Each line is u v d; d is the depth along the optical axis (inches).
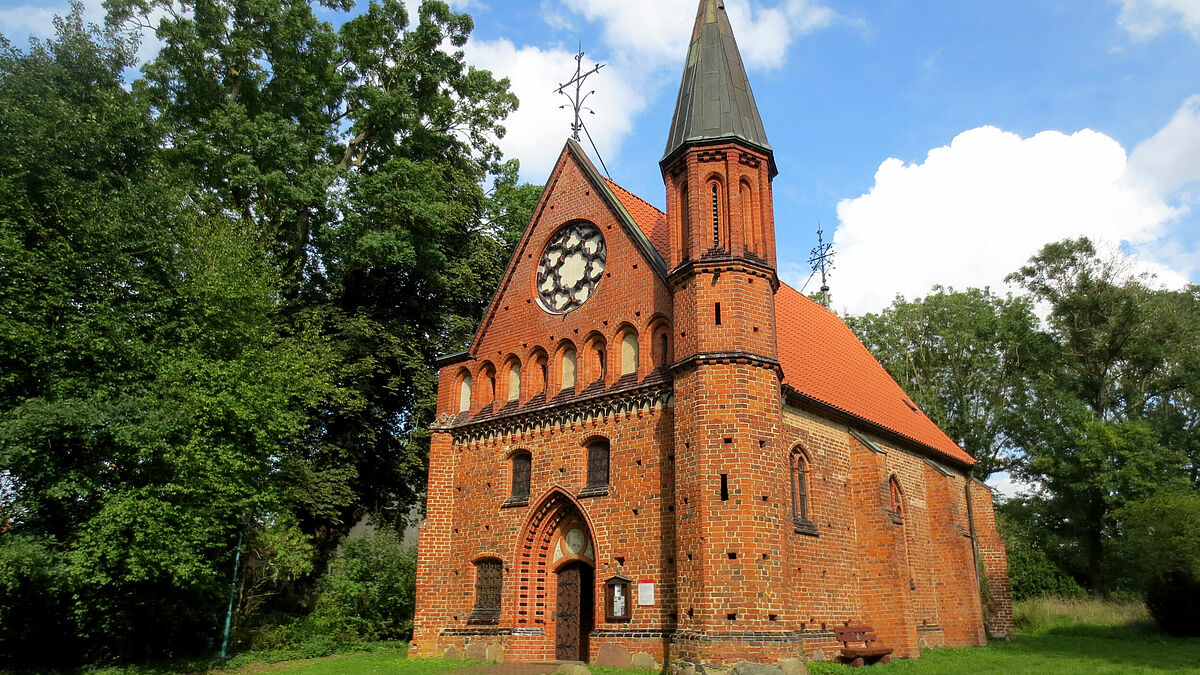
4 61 981.8
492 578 1120.2
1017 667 958.4
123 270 1002.7
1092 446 2128.4
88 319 953.5
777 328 1304.1
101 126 1003.9
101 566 921.5
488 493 1157.7
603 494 1011.9
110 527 891.4
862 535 1130.0
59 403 890.1
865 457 1154.0
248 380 1098.1
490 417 1188.5
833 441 1144.8
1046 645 1304.1
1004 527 2303.2
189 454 987.3
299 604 1427.2
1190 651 1155.3
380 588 1358.3
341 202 1424.7
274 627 1256.8
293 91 1508.4
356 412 1419.8
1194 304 2486.5
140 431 911.0
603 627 965.8
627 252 1097.4
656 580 928.3
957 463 1571.1
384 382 1547.7
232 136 1353.3
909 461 1369.3
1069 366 2432.3
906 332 2516.0
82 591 951.6
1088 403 2428.6
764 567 844.0
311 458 1421.0
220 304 1114.1
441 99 1641.2
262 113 1411.2
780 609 842.2
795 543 987.9
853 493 1154.0
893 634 1070.4
